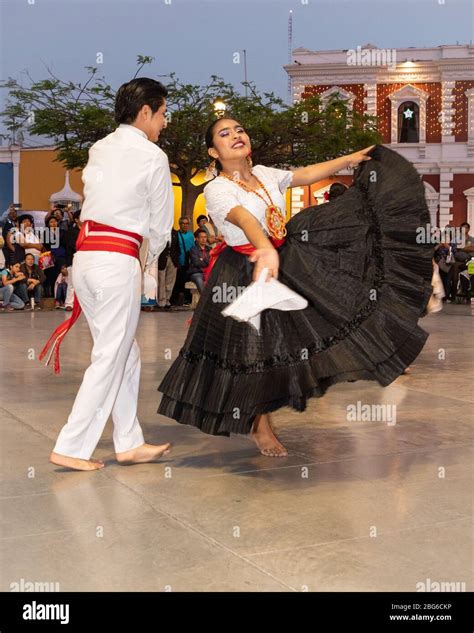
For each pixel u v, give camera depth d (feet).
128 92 13.57
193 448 15.39
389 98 104.37
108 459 14.57
